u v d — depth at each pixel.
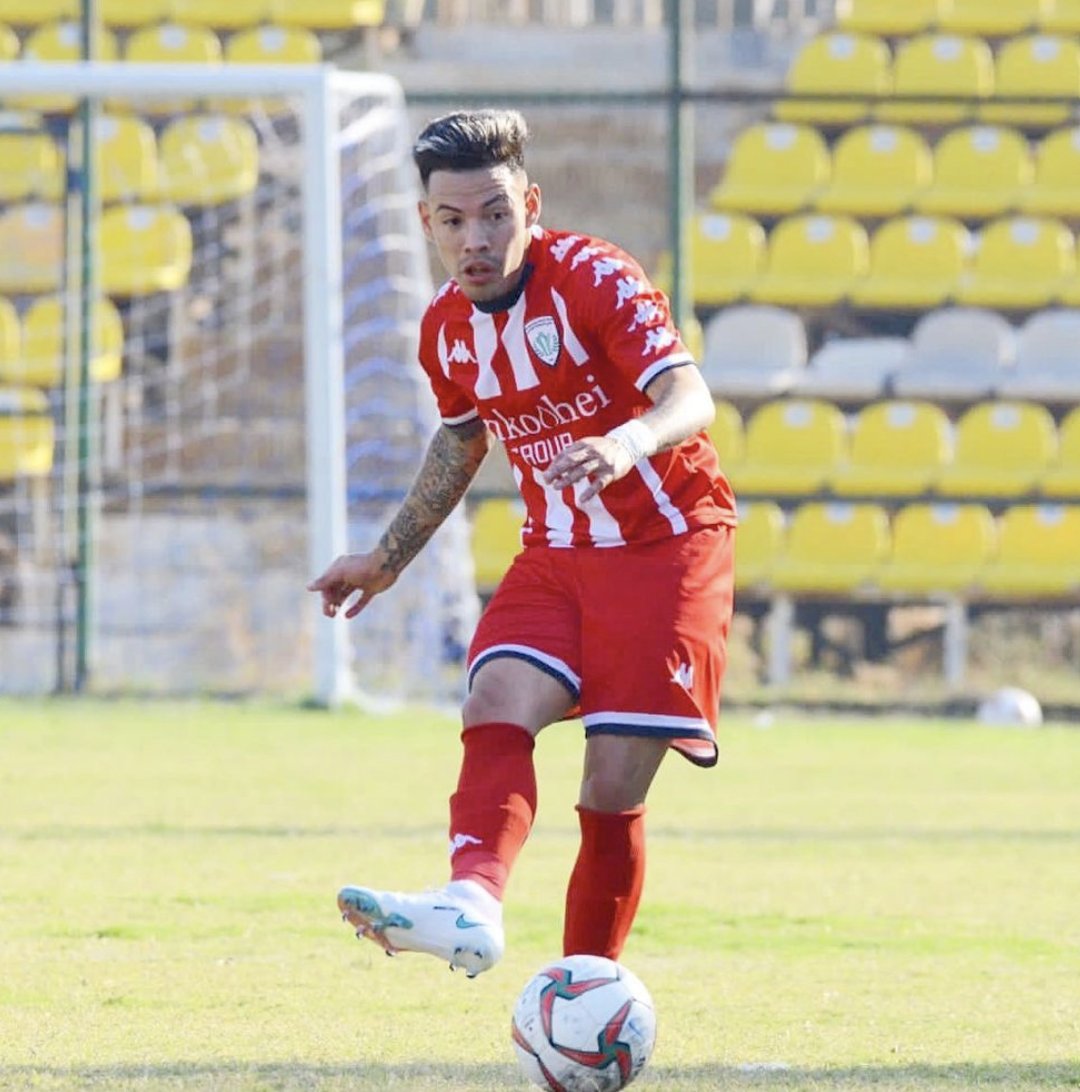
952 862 26.22
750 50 68.75
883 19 68.44
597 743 13.41
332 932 20.38
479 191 13.18
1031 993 17.59
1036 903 22.91
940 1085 13.58
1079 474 56.38
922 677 56.78
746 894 23.41
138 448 58.16
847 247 61.81
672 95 51.22
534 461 14.04
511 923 21.16
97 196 51.12
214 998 17.03
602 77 67.69
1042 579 54.53
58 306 55.25
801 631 57.72
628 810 13.53
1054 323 60.44
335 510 45.81
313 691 47.72
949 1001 17.19
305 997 17.12
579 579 13.66
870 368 61.72
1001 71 65.31
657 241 66.81
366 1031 15.68
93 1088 13.25
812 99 51.34
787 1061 14.52
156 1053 14.68
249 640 55.38
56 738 40.69
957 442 56.84
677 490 13.70
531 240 13.70
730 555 13.91
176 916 21.25
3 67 46.88
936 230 61.94
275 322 60.88
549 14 73.00
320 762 37.09
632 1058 12.47
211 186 59.41
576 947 13.85
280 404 60.53
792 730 45.16
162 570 55.62
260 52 62.81
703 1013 16.59
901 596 54.56
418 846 26.75
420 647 50.75
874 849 27.42
